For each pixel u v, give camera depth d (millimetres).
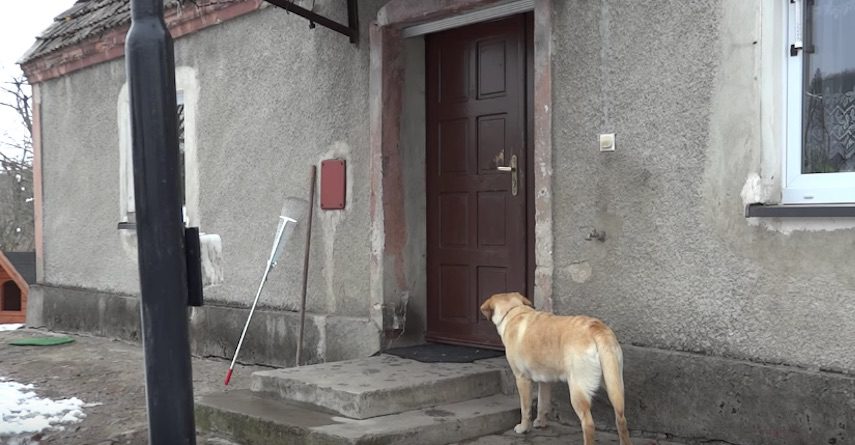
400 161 6336
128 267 9383
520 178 5832
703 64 4461
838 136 4090
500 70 5977
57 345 9141
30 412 6004
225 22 7949
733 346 4328
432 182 6445
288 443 4648
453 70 6297
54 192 10633
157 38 2857
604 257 4898
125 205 9406
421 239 6457
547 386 4883
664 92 4629
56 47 10141
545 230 5164
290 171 7277
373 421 4699
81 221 10156
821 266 3986
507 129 5934
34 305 10773
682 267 4543
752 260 4246
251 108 7680
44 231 10844
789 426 4043
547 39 5152
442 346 6305
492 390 5395
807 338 4039
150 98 2836
